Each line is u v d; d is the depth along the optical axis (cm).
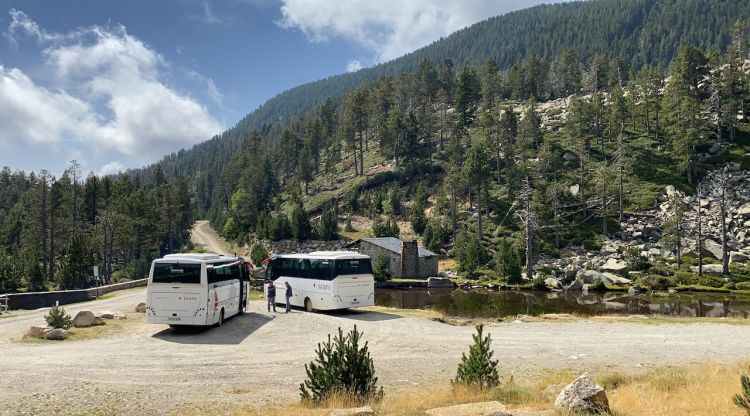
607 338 2723
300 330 2842
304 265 3828
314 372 1408
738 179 9806
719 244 8025
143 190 13188
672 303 5378
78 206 12038
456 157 12212
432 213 11531
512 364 2075
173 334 2656
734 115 11431
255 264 9200
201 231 16212
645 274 7169
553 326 3188
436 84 18062
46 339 2398
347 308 3803
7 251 10375
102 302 4369
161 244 12706
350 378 1407
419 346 2447
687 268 7400
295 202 14062
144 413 1273
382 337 2691
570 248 8788
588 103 13412
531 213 8369
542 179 10675
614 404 1290
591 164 11212
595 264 7744
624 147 10738
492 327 3169
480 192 10369
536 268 7981
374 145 17125
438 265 9131
